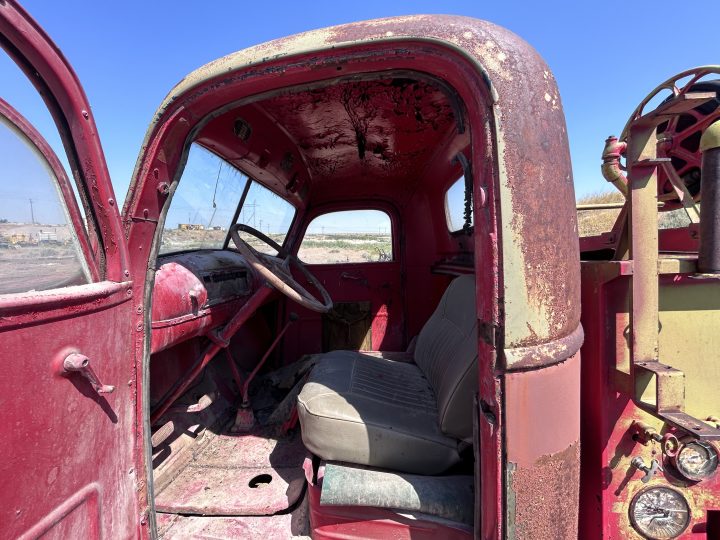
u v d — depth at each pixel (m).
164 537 1.45
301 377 2.50
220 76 1.04
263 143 1.86
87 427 0.88
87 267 1.00
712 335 1.10
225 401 2.30
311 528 1.39
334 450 1.41
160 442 1.81
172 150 1.14
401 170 2.61
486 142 0.93
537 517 0.96
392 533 1.25
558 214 0.95
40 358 0.75
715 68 1.25
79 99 0.91
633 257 0.98
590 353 1.12
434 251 3.11
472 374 1.39
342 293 3.21
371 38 0.97
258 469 1.79
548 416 0.94
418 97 1.56
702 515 1.10
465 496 1.25
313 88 1.08
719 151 1.00
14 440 0.70
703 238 1.03
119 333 1.02
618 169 1.34
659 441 1.02
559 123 0.98
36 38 0.81
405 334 3.17
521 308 0.92
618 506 1.10
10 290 0.86
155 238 1.16
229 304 1.92
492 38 0.95
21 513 0.71
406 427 1.44
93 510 0.90
